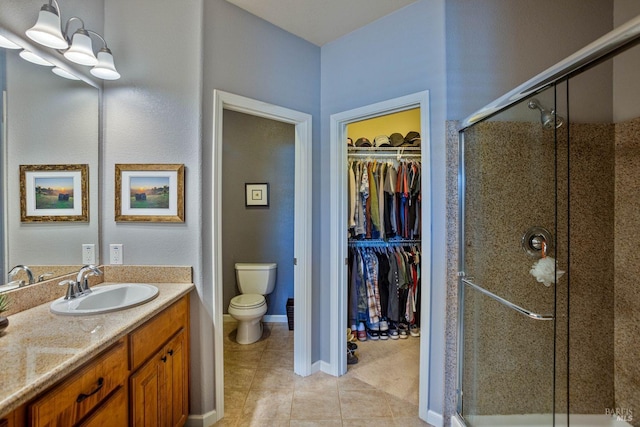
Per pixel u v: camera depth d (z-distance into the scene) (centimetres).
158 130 175
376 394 204
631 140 157
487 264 169
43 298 140
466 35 172
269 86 205
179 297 153
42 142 142
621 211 161
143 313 126
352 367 240
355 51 214
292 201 345
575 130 164
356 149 300
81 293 146
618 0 170
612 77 162
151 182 175
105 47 159
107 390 107
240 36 190
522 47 172
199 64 172
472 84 172
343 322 230
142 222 175
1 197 125
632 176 157
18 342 99
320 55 235
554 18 172
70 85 157
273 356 259
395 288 283
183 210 173
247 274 323
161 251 175
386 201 292
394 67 195
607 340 166
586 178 164
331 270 229
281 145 345
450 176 171
